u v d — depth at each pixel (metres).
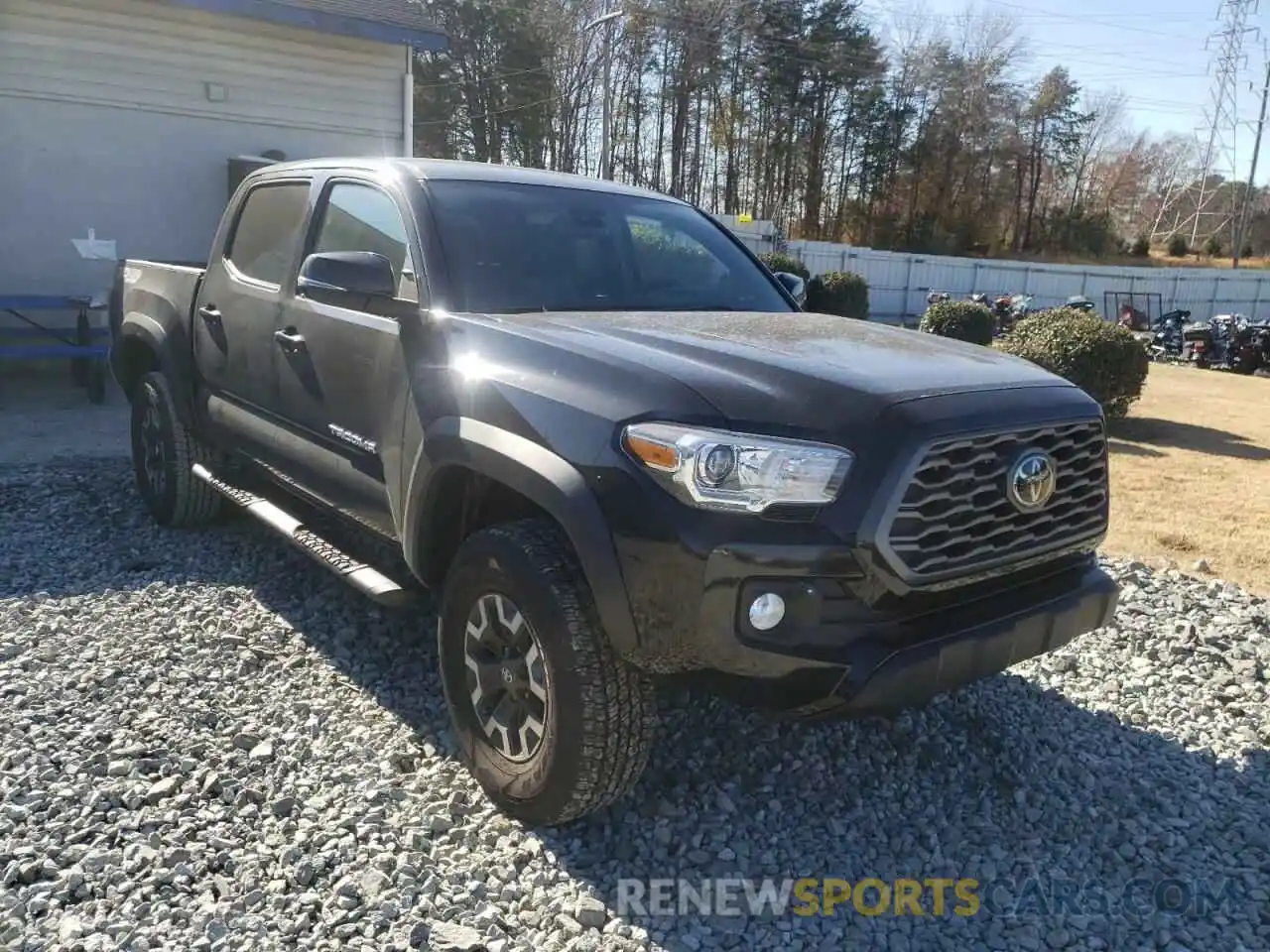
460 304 3.52
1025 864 3.04
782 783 3.39
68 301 9.96
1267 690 4.32
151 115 11.23
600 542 2.68
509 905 2.73
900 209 64.75
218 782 3.19
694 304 4.06
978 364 3.22
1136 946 2.71
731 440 2.58
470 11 45.22
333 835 2.97
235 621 4.47
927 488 2.66
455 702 3.25
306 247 4.30
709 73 54.00
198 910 2.63
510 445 2.95
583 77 47.84
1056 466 2.96
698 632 2.58
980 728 3.85
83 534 5.64
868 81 59.75
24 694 3.70
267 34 11.79
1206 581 5.83
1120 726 3.96
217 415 4.97
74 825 2.95
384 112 12.84
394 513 3.56
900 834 3.16
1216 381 19.12
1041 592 3.08
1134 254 72.38
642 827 3.10
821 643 2.63
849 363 3.00
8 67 10.34
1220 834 3.26
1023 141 68.12
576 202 4.24
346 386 3.83
